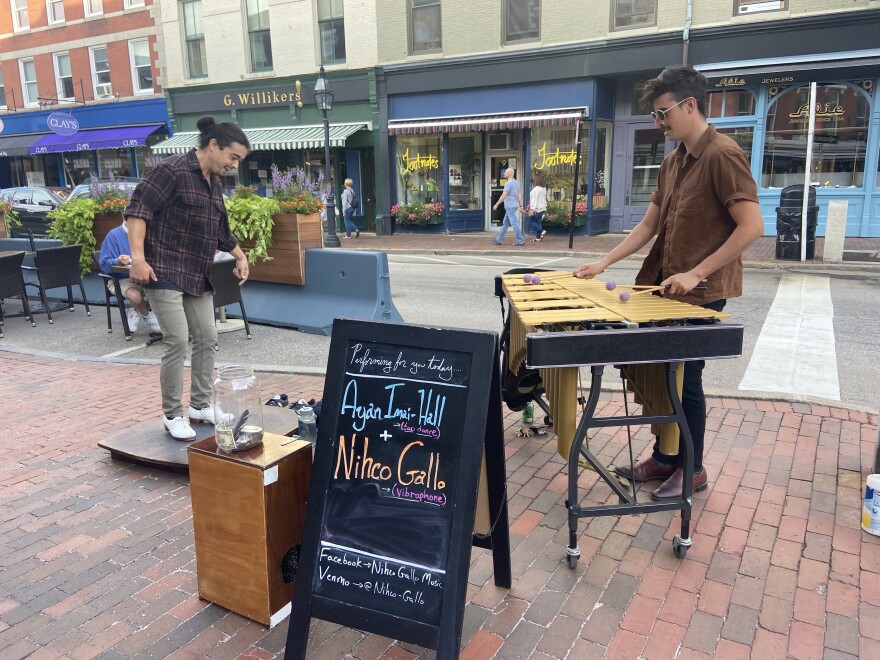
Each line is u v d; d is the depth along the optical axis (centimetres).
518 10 1518
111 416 468
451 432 215
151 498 349
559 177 1570
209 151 366
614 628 244
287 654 224
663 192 330
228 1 1845
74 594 270
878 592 260
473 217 1739
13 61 2400
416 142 1722
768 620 246
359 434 226
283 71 1825
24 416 470
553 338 241
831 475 355
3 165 2586
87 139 2195
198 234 378
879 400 482
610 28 1425
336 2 1722
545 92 1527
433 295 928
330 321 687
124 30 2100
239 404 258
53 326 770
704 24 1338
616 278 1020
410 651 237
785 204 1105
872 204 1320
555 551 295
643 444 402
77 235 855
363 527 222
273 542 245
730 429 418
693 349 254
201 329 401
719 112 1391
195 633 246
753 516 317
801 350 606
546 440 416
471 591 267
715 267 279
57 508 339
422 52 1650
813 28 1257
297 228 695
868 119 1289
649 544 298
